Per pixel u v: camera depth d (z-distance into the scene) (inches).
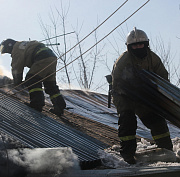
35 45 298.8
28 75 287.3
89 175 161.0
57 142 213.6
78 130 261.6
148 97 202.7
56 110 294.7
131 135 198.1
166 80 211.0
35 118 259.3
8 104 282.5
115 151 222.1
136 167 175.2
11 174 155.4
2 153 155.9
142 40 201.5
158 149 200.8
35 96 283.6
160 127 214.1
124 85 201.9
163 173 154.7
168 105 200.1
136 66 203.3
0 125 218.7
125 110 199.9
